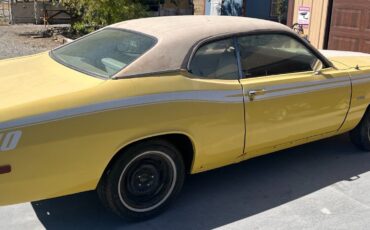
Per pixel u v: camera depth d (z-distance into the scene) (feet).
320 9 32.01
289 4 34.55
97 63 12.94
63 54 14.53
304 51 15.40
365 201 14.25
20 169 10.45
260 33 14.35
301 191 14.83
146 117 11.75
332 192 14.79
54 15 58.54
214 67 13.33
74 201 13.98
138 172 12.41
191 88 12.58
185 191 14.69
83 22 43.83
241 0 42.60
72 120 10.83
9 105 10.60
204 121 12.78
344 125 16.78
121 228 12.54
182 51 12.80
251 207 13.76
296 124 15.06
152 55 12.39
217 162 13.78
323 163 17.03
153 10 53.83
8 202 10.62
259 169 16.44
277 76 14.57
